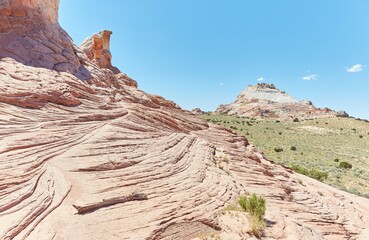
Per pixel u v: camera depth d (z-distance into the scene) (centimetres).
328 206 1908
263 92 17400
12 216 636
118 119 1588
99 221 738
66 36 2264
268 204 1432
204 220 938
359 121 10969
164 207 921
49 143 1050
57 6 2255
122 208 834
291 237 1056
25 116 1152
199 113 13938
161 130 1867
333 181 3578
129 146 1309
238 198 1267
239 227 973
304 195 1939
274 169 2359
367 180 3841
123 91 2703
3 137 955
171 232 812
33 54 1666
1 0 1723
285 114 13662
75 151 1070
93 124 1382
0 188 709
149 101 2648
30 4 1883
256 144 6431
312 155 5581
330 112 13312
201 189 1178
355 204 2314
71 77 1669
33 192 755
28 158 893
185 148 1719
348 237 1526
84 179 921
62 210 735
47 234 621
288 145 6562
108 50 4531
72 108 1427
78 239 644
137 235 731
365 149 6512
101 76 2367
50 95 1357
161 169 1220
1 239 550
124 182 994
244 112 14862
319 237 1226
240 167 1847
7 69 1370
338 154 5828
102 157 1096
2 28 1670
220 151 2083
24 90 1262
